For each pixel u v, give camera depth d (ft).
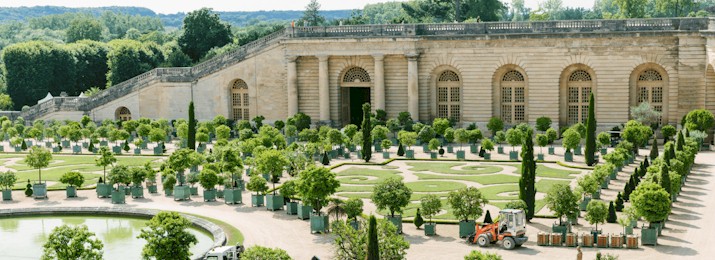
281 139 335.88
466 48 378.53
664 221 198.80
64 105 435.53
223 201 241.76
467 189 194.18
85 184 272.51
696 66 345.51
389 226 153.89
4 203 242.99
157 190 261.24
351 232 155.84
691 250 177.88
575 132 306.14
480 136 332.19
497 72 377.50
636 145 315.17
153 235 160.97
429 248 183.62
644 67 356.79
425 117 390.63
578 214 206.08
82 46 563.07
